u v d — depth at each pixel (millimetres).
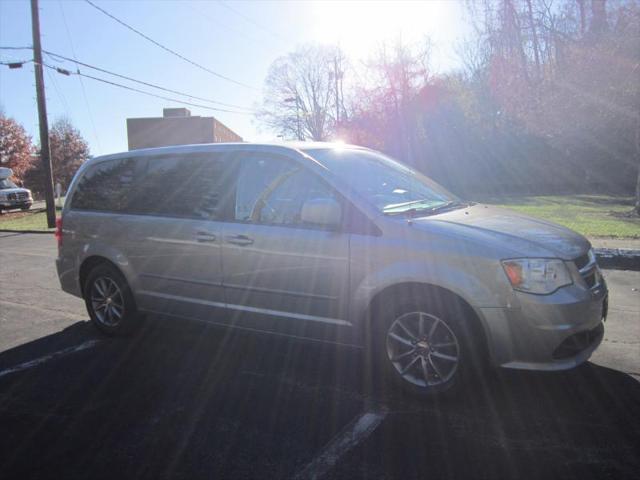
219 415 3551
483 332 3340
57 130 50938
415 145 33719
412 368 3646
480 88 32312
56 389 4047
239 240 4145
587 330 3355
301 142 4453
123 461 3033
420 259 3428
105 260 5180
